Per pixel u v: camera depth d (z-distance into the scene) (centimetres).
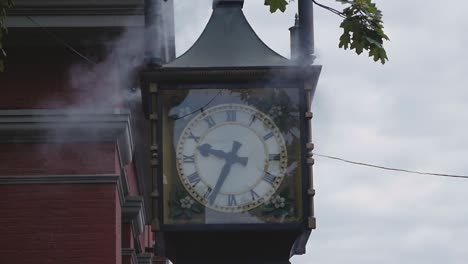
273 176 1558
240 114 1575
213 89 1579
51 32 2388
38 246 2344
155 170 1548
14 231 2348
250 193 1549
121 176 2545
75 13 2366
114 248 2347
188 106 1570
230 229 1527
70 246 2344
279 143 1569
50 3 2356
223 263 1543
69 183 2367
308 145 1565
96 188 2373
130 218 2748
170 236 1533
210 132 1568
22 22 2355
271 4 1630
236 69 1566
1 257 2336
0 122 2362
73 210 2362
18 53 2439
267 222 1541
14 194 2364
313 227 1535
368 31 1627
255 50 1606
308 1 1608
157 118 1562
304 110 1578
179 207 1538
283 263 1547
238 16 1634
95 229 2355
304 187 1555
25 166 2373
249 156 1562
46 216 2358
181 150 1557
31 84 2427
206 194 1546
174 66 1578
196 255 1545
